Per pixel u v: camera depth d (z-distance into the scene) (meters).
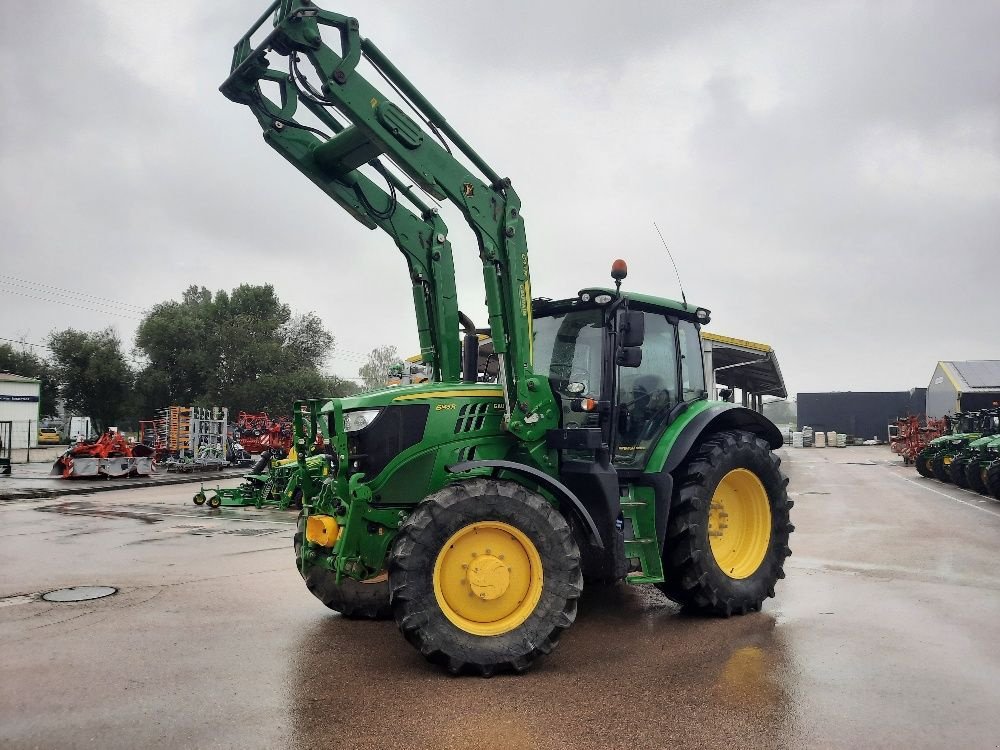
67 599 5.73
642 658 4.14
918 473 20.12
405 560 3.80
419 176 4.39
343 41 4.25
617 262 4.96
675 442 5.16
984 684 3.68
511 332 4.60
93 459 18.34
